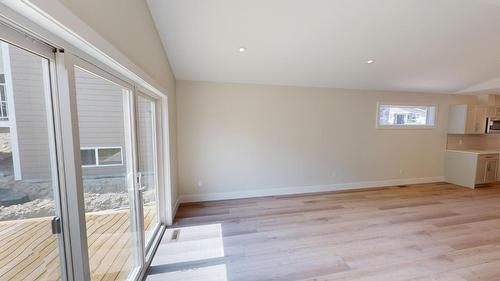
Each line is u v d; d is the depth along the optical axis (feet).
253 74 12.39
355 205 12.72
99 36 3.82
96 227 5.09
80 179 3.74
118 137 5.79
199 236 9.16
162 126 9.80
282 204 12.82
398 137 16.87
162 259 7.59
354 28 8.74
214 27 8.34
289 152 14.56
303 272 6.94
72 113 3.53
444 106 17.71
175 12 7.49
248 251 8.09
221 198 13.61
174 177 11.62
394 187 16.51
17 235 3.04
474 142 18.80
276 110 14.08
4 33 2.59
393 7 7.71
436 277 6.74
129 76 5.74
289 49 10.03
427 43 9.99
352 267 7.20
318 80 13.66
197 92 12.80
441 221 10.65
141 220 6.59
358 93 15.60
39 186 3.28
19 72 2.98
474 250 8.19
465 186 16.76
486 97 18.16
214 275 6.79
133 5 5.72
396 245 8.51
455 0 7.48
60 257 3.57
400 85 15.25
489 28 9.02
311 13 7.85
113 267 5.82
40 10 2.56
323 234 9.34
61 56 3.35
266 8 7.54
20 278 3.10
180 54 10.06
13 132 2.96
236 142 13.57
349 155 15.83
